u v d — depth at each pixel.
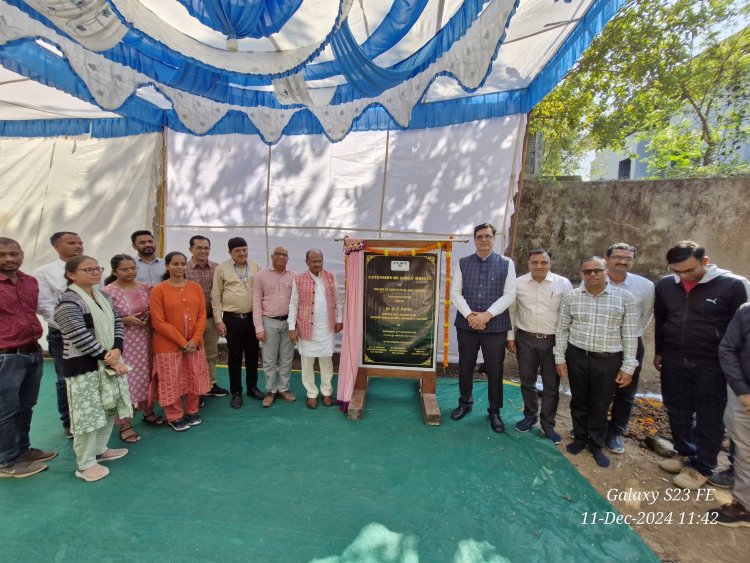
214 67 2.77
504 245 4.57
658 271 4.56
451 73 2.87
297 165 5.02
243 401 3.98
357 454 3.01
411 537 2.19
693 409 2.86
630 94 6.33
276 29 2.40
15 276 2.64
